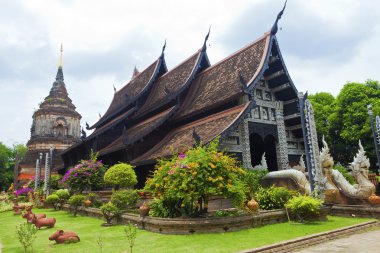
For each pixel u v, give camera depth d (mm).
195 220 9789
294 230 9984
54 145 58031
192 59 25594
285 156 19094
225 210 12273
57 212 20516
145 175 18969
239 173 11289
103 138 25375
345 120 28094
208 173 10031
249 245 8055
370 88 28828
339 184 14344
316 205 11234
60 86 66000
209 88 21562
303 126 13289
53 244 9344
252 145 22859
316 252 7652
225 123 16406
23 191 35125
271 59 19547
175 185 10062
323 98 35281
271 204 12281
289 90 19672
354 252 7477
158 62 29500
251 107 16531
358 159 13945
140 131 21812
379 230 10531
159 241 9016
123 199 13734
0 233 12719
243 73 19391
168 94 22422
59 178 32719
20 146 72188
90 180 19531
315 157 12719
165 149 17906
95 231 11578
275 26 19391
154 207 11781
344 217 13016
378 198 12508
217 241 8586
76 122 63906
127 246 8578
